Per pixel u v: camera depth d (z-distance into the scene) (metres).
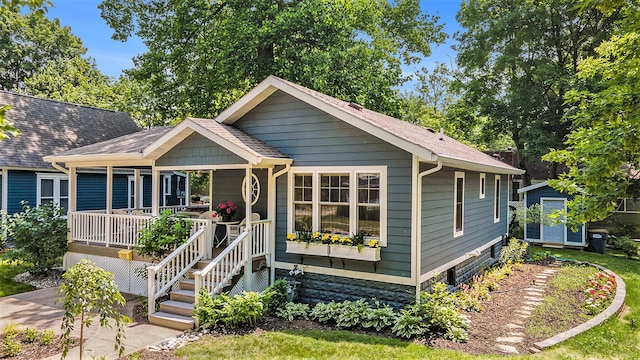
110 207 11.16
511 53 22.52
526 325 7.55
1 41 33.06
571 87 19.86
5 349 6.00
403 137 7.70
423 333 6.95
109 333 7.07
